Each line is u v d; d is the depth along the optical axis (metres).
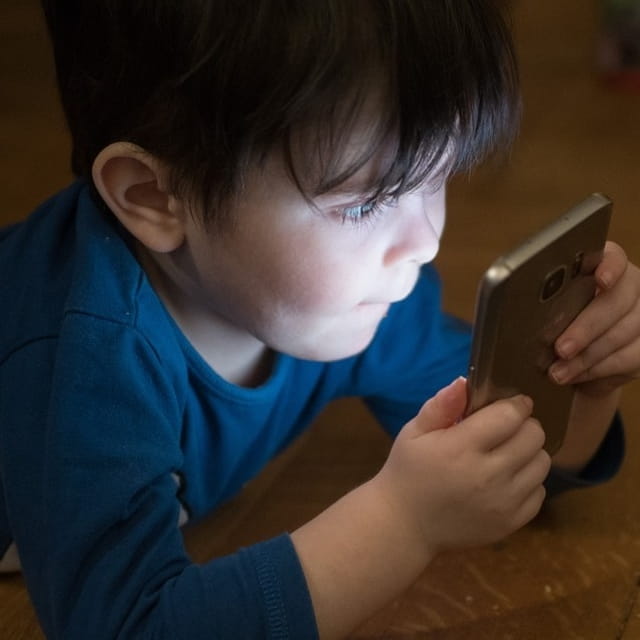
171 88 0.60
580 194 1.29
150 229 0.67
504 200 1.29
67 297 0.67
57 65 0.69
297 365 0.82
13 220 1.25
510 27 0.63
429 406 0.62
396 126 0.58
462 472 0.60
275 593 0.59
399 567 0.61
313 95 0.56
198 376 0.73
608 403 0.77
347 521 0.62
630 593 0.76
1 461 0.68
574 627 0.73
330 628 0.61
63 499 0.63
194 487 0.78
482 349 0.57
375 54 0.56
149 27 0.60
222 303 0.69
